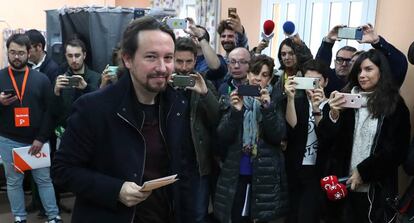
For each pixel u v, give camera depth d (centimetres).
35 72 266
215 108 202
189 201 129
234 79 231
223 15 404
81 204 111
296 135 212
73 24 285
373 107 187
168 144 118
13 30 462
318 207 213
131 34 102
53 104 262
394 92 187
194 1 445
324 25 314
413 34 225
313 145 214
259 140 200
